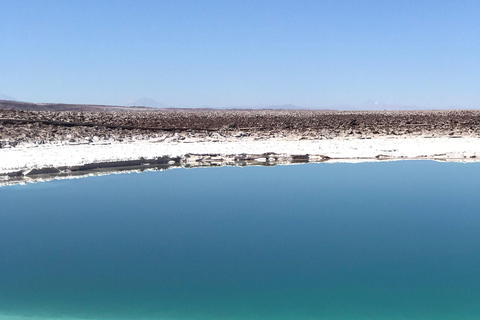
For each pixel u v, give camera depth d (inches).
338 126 1360.7
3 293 257.6
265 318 230.1
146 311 237.1
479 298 248.4
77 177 577.6
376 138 1023.0
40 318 229.3
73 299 250.2
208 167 662.5
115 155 718.5
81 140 925.2
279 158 726.5
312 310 237.3
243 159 721.6
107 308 239.6
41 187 515.8
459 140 960.3
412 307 239.9
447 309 237.3
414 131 1175.0
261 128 1277.1
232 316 231.0
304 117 1984.5
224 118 1840.6
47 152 741.9
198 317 231.6
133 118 1680.6
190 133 1122.0
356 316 230.8
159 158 700.0
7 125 1099.9
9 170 575.5
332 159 729.6
